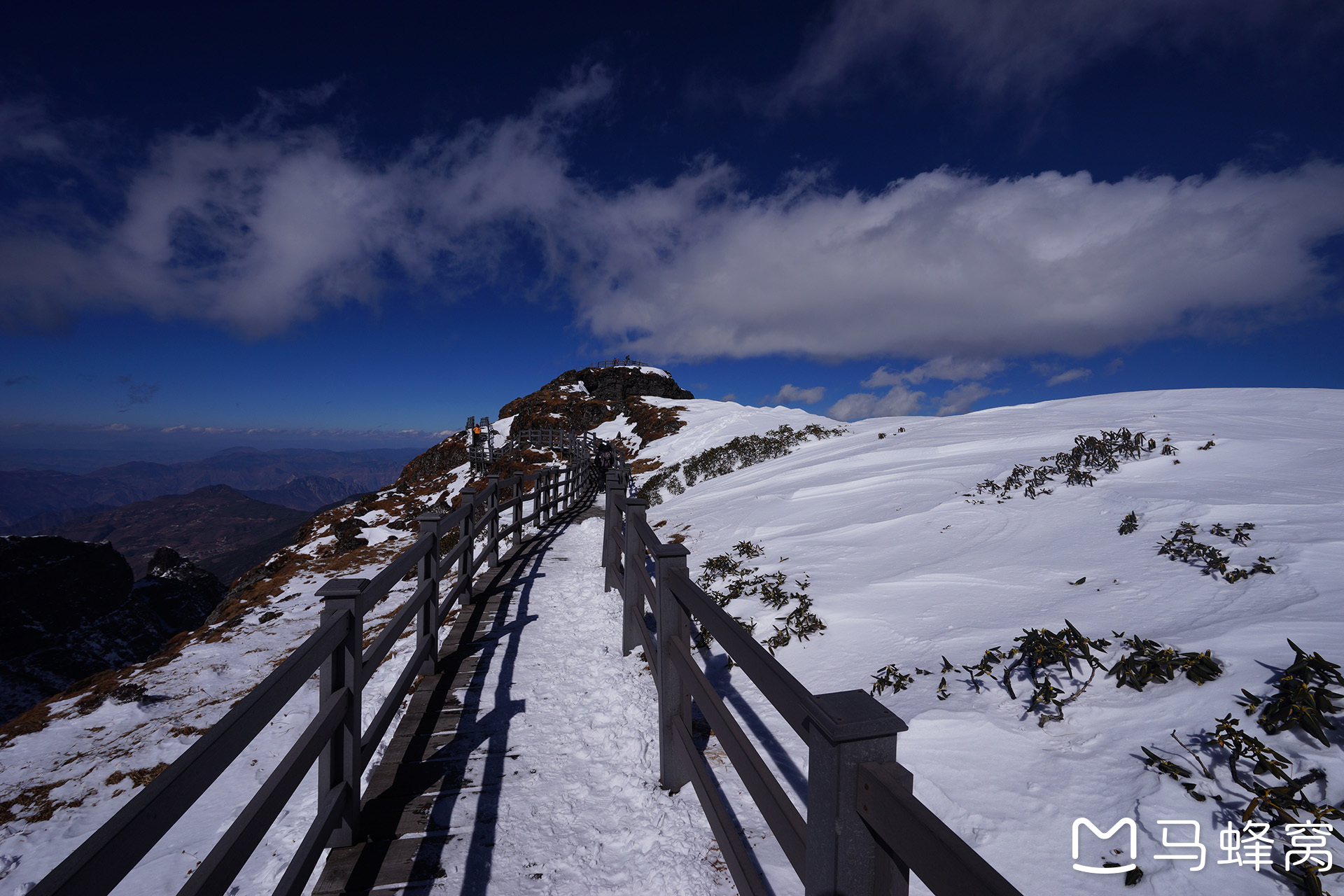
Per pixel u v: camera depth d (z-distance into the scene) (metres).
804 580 6.48
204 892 1.56
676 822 2.94
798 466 15.22
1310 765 2.51
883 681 4.04
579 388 54.78
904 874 1.32
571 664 5.05
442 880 2.62
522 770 3.47
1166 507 6.28
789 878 2.48
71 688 7.18
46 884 1.08
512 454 34.31
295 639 8.82
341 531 23.59
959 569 5.89
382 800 3.19
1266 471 7.18
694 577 7.72
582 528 13.26
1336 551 4.43
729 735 2.28
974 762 3.11
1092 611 4.45
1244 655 3.33
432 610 4.81
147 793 1.38
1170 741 2.91
